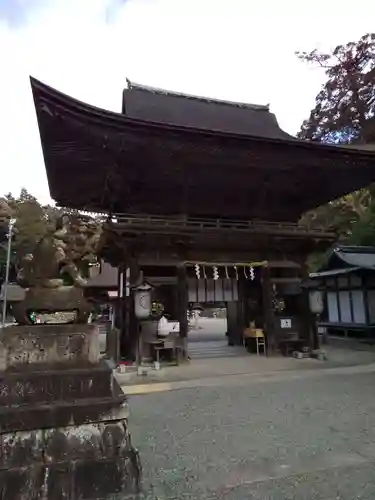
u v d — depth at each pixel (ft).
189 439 19.27
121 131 37.91
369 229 90.43
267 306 48.62
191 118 56.44
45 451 12.19
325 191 55.77
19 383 12.75
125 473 12.77
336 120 88.53
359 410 24.29
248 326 53.57
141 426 21.65
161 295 46.57
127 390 31.24
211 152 42.86
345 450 17.38
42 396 12.83
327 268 77.10
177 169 45.24
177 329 43.19
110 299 62.23
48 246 14.98
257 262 49.08
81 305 14.90
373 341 63.16
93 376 13.51
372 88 81.05
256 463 16.01
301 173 49.65
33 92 32.53
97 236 16.29
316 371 38.27
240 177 48.49
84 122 36.04
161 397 29.01
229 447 18.01
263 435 19.71
